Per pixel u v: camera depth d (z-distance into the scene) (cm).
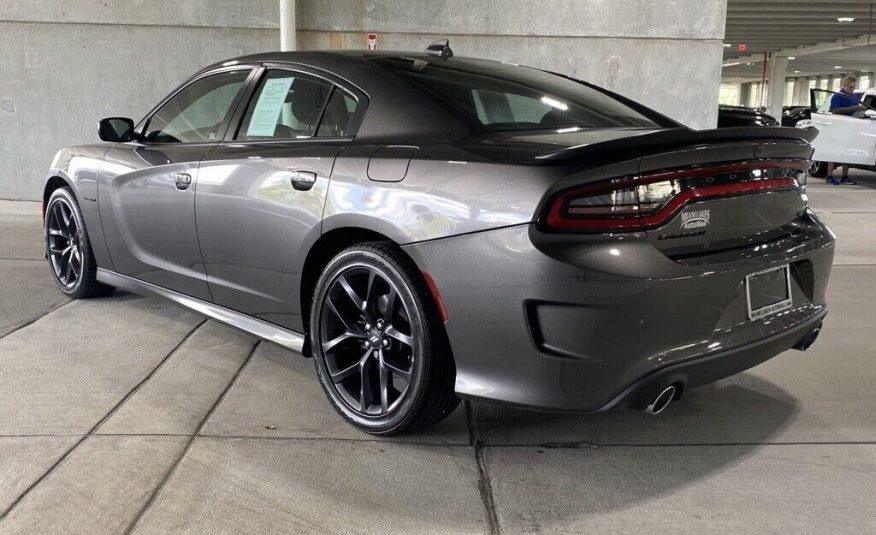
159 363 320
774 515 206
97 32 798
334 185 252
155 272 347
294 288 274
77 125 816
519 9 818
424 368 233
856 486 222
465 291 217
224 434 253
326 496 214
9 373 304
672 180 209
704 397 291
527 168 207
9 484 217
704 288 212
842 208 855
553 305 203
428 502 212
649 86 839
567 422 267
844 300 438
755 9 1906
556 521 204
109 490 214
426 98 255
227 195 294
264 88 306
